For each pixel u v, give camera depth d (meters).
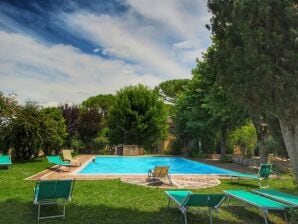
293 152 6.44
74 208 8.32
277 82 5.84
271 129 8.86
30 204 8.55
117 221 7.38
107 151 35.84
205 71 21.95
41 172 15.37
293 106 5.88
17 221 7.09
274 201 7.64
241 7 6.02
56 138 23.59
